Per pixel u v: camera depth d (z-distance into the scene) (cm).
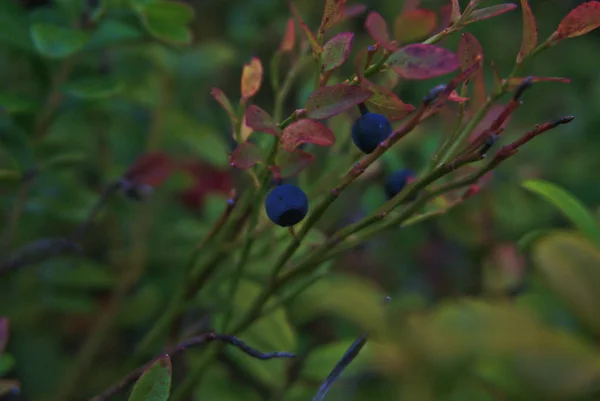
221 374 39
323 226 47
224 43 67
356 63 30
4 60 52
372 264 50
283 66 63
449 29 31
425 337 27
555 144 64
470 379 28
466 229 42
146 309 49
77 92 41
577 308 27
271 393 40
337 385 33
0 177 41
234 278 35
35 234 51
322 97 30
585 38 83
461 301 28
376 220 32
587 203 56
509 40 80
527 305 29
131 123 57
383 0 68
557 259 27
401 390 27
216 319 38
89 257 55
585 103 72
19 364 49
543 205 50
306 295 37
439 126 52
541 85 75
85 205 47
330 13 31
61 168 43
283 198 31
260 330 38
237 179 56
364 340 31
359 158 36
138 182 40
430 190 32
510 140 60
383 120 31
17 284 48
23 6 44
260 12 67
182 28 40
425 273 49
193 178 53
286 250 33
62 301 46
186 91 60
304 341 41
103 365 50
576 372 26
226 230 35
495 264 36
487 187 42
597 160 61
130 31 43
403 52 29
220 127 63
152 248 52
